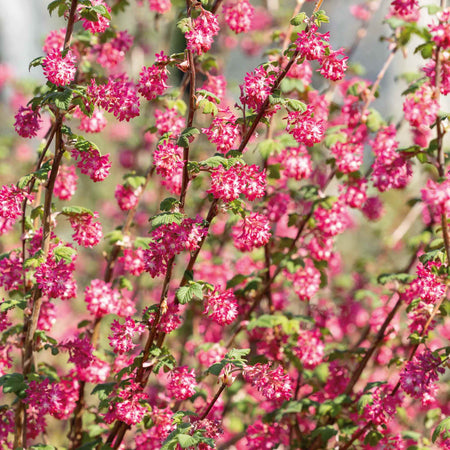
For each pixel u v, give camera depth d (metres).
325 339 5.90
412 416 5.86
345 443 4.54
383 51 8.62
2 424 3.97
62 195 4.50
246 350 3.51
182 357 5.99
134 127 7.85
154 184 6.48
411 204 5.34
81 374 4.37
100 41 5.11
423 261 3.93
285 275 5.27
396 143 4.26
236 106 3.63
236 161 3.49
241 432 5.66
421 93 3.74
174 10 6.94
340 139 4.91
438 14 3.61
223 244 6.45
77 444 4.72
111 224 8.96
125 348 3.59
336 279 6.86
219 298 3.55
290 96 5.54
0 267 4.07
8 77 8.05
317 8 3.55
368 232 8.23
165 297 3.54
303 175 4.80
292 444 5.01
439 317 4.74
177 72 7.95
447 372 6.41
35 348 4.00
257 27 8.12
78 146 3.54
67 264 3.92
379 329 5.17
